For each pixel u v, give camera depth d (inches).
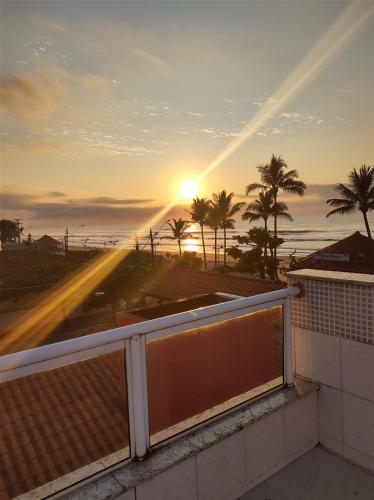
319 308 78.4
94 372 68.6
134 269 1010.1
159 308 197.6
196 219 2190.0
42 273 1457.9
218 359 72.8
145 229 7165.4
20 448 58.9
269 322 80.6
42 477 54.2
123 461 57.3
